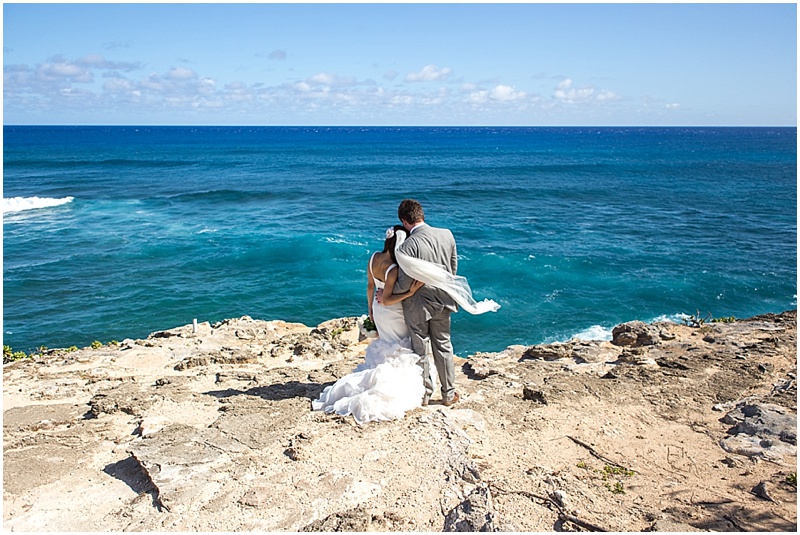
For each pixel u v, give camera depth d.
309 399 5.76
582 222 35.16
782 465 4.32
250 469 4.35
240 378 6.85
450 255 5.43
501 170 75.38
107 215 36.88
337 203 43.84
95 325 17.91
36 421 5.68
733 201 44.69
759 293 21.11
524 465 4.42
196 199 44.88
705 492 3.99
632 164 84.81
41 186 52.31
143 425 5.23
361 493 4.04
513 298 19.95
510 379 6.47
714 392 5.84
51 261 24.66
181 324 18.17
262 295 20.86
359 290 21.53
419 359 5.51
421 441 4.72
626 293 20.81
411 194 49.16
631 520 3.66
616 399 5.71
